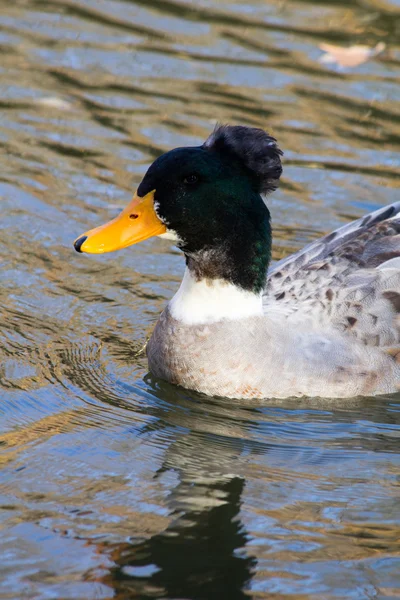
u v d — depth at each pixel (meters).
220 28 19.97
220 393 11.19
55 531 8.74
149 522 8.92
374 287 11.33
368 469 9.99
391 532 8.91
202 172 10.45
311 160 16.20
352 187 15.62
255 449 10.30
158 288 13.39
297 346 11.02
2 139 16.44
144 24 20.11
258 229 10.78
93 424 10.56
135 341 12.28
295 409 11.02
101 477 9.60
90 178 15.58
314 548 8.65
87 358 11.84
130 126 16.88
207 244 10.73
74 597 7.98
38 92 17.78
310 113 17.36
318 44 19.44
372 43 19.52
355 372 11.07
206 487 9.53
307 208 15.13
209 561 8.42
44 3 20.89
